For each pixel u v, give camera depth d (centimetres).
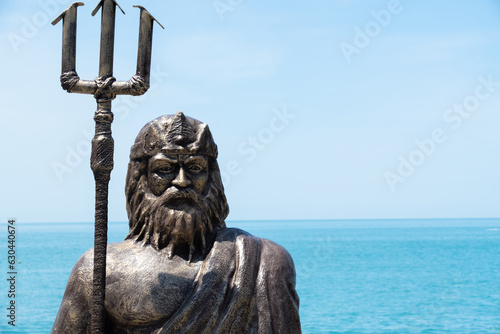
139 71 265
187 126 288
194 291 273
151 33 267
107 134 260
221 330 267
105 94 262
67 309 277
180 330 264
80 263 283
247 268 278
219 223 297
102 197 257
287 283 282
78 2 267
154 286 273
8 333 1307
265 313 273
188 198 285
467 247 5022
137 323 271
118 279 275
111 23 267
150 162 288
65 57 265
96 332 255
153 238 288
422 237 7325
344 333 1432
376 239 6775
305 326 1538
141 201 293
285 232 9650
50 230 12900
